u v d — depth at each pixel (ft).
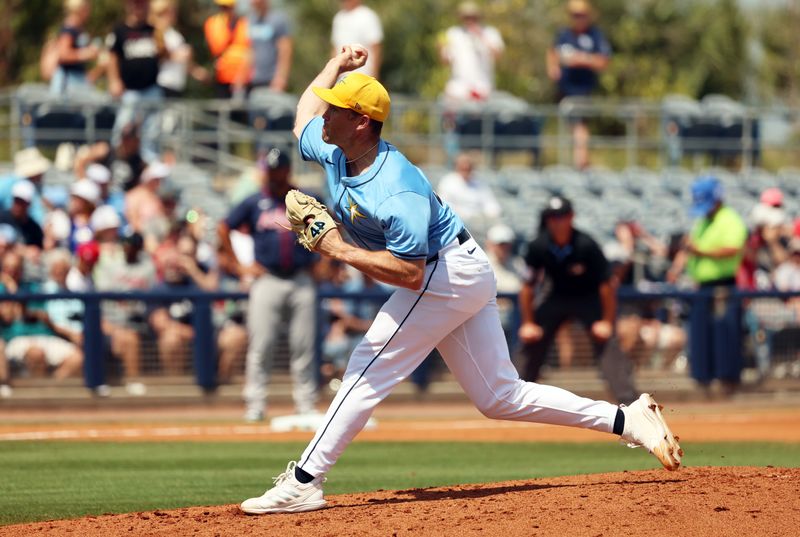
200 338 147.23
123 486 81.76
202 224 163.02
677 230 204.23
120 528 59.41
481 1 379.35
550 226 131.44
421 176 61.57
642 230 198.08
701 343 161.38
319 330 148.56
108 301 144.15
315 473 62.34
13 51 312.50
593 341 135.33
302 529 57.00
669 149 232.53
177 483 83.46
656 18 390.83
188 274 152.76
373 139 61.11
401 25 374.63
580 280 132.77
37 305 141.49
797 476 66.74
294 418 127.95
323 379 149.79
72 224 153.99
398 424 136.87
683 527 54.60
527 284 134.21
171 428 127.85
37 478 86.43
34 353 141.28
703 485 63.82
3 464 95.40
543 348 135.13
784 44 408.87
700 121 233.14
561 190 213.05
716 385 161.89
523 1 382.42
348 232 64.59
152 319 145.48
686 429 128.06
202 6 325.01
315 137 65.10
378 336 62.69
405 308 62.34
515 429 130.72
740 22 396.57
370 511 60.49
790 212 228.22
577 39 221.25
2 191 163.43
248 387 134.72
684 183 226.17
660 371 158.92
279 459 99.60
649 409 66.23
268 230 130.31
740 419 141.38
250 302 133.18
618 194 216.54
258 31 197.47
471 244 63.05
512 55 375.45
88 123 187.11
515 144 218.79
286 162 129.90
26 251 151.84
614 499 60.13
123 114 184.24
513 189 210.38
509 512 58.13
